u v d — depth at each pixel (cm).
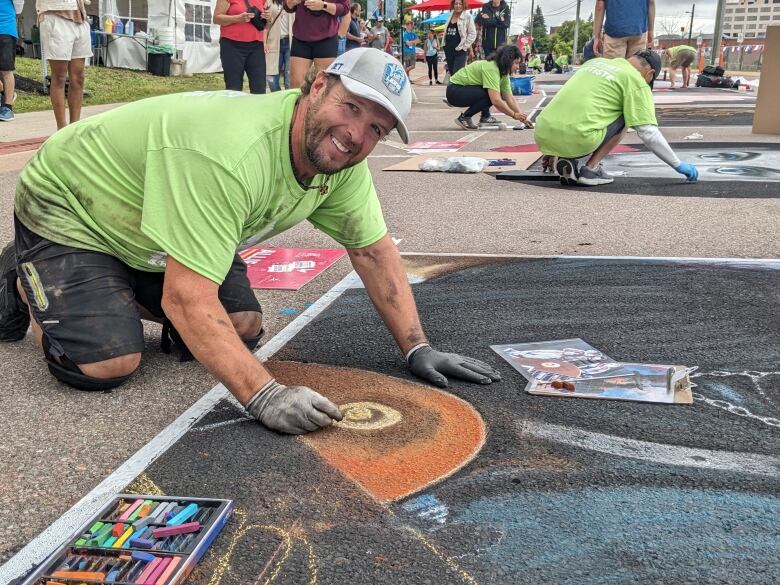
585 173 647
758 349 297
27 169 272
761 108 970
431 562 175
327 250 459
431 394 263
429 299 365
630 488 204
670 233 479
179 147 222
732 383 268
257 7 736
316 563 175
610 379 271
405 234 495
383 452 224
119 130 253
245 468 215
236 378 231
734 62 4759
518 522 190
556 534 185
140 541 174
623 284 378
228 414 248
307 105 227
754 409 249
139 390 270
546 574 170
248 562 175
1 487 208
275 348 306
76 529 185
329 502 199
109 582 161
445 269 414
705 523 188
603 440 230
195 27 1842
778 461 217
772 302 348
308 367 287
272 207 245
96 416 250
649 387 264
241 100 235
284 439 231
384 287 282
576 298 360
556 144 637
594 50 942
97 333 258
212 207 220
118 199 255
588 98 622
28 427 242
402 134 227
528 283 385
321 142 224
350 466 216
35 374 284
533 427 239
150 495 198
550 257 431
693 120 1187
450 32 1505
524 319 335
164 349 304
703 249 439
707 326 321
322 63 796
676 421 241
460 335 318
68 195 262
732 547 179
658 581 167
